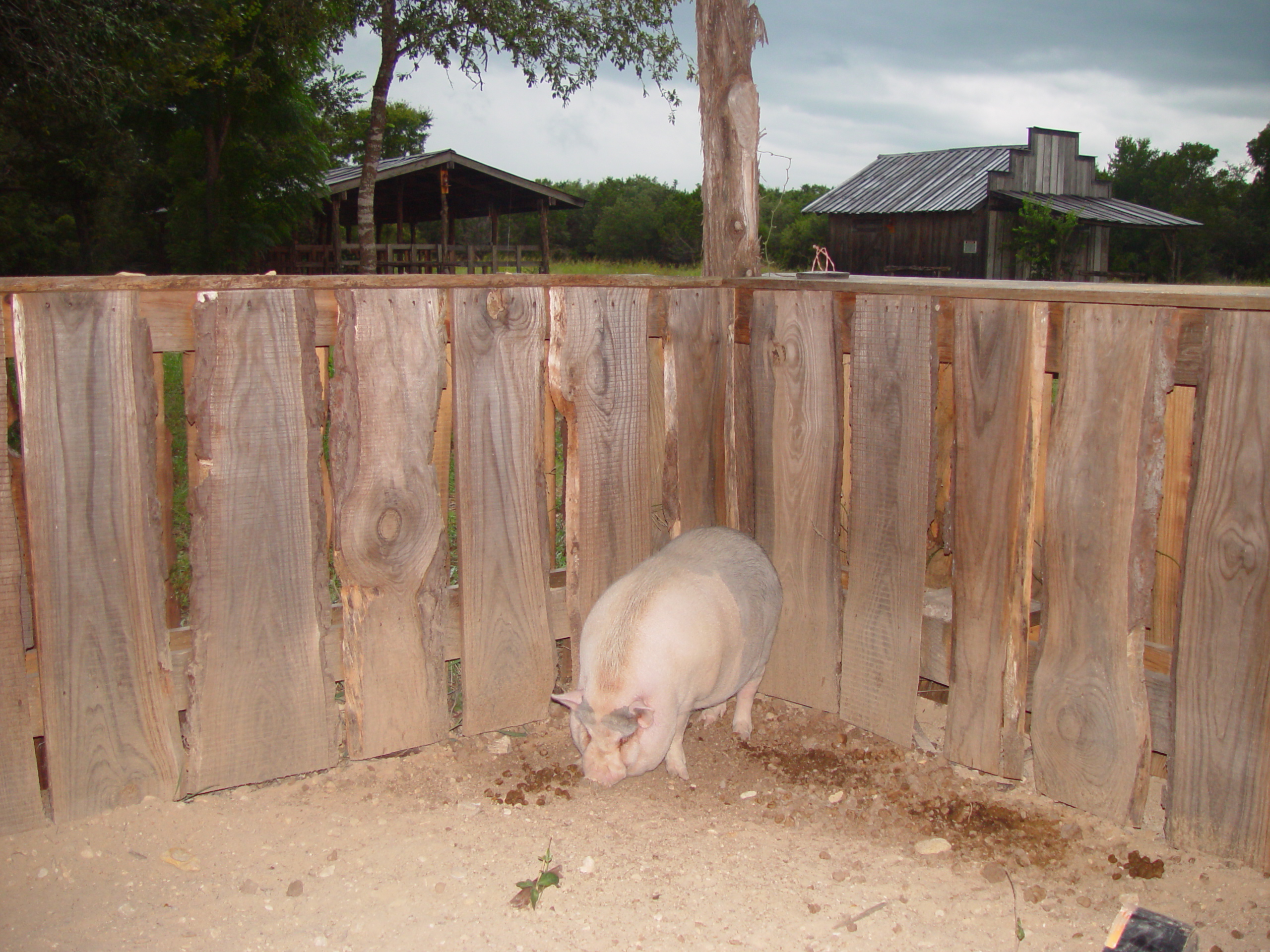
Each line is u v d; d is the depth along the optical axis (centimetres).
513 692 417
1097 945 283
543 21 1625
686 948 284
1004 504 358
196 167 2712
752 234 477
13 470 345
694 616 365
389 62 1596
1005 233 2627
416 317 369
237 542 349
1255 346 291
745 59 461
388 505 374
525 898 304
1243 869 314
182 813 348
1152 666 347
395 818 354
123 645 338
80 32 1146
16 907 296
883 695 409
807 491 428
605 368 419
